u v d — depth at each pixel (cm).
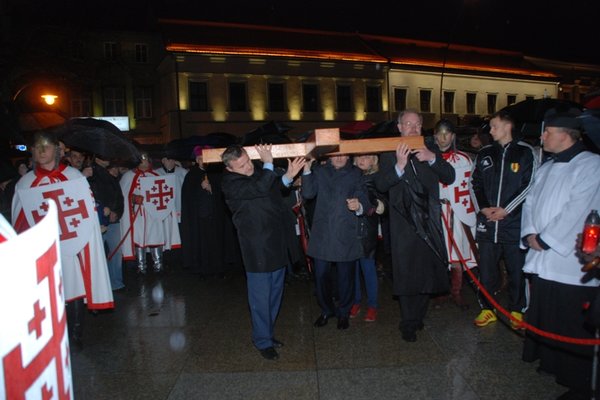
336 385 352
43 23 1916
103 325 506
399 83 3262
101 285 452
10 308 99
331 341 439
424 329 459
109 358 417
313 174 450
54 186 436
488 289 452
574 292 319
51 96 2095
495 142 452
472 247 522
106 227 588
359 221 456
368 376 365
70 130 584
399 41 3562
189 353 423
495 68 3625
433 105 3397
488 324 461
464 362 382
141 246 732
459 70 3444
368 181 458
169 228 764
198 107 2778
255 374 376
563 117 325
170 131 2777
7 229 129
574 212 314
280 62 2933
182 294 625
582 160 323
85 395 351
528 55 3981
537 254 346
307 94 3023
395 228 423
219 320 512
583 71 4156
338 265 462
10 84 1925
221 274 716
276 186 416
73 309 442
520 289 450
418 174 412
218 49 2745
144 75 2944
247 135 491
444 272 425
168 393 350
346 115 3109
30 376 107
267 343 407
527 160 431
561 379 328
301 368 383
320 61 3019
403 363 385
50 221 123
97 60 2311
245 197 390
